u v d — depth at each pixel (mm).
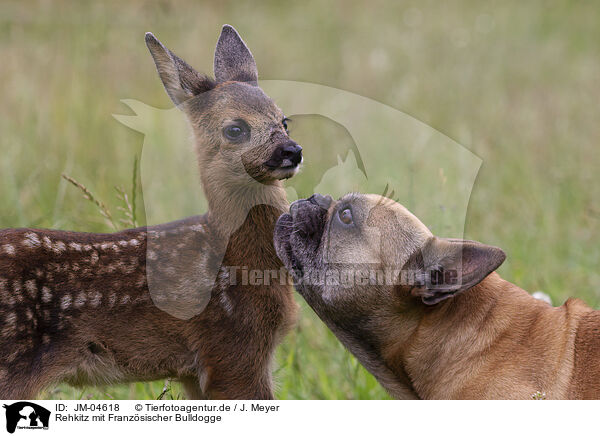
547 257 14438
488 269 8398
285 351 12219
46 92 18891
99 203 11945
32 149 16844
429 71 22484
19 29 21734
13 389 9453
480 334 8883
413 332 9039
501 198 16344
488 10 27719
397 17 27406
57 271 9781
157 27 22812
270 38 24469
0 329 9336
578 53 24438
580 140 18656
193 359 10398
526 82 22203
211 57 21234
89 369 10062
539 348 8719
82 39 20906
